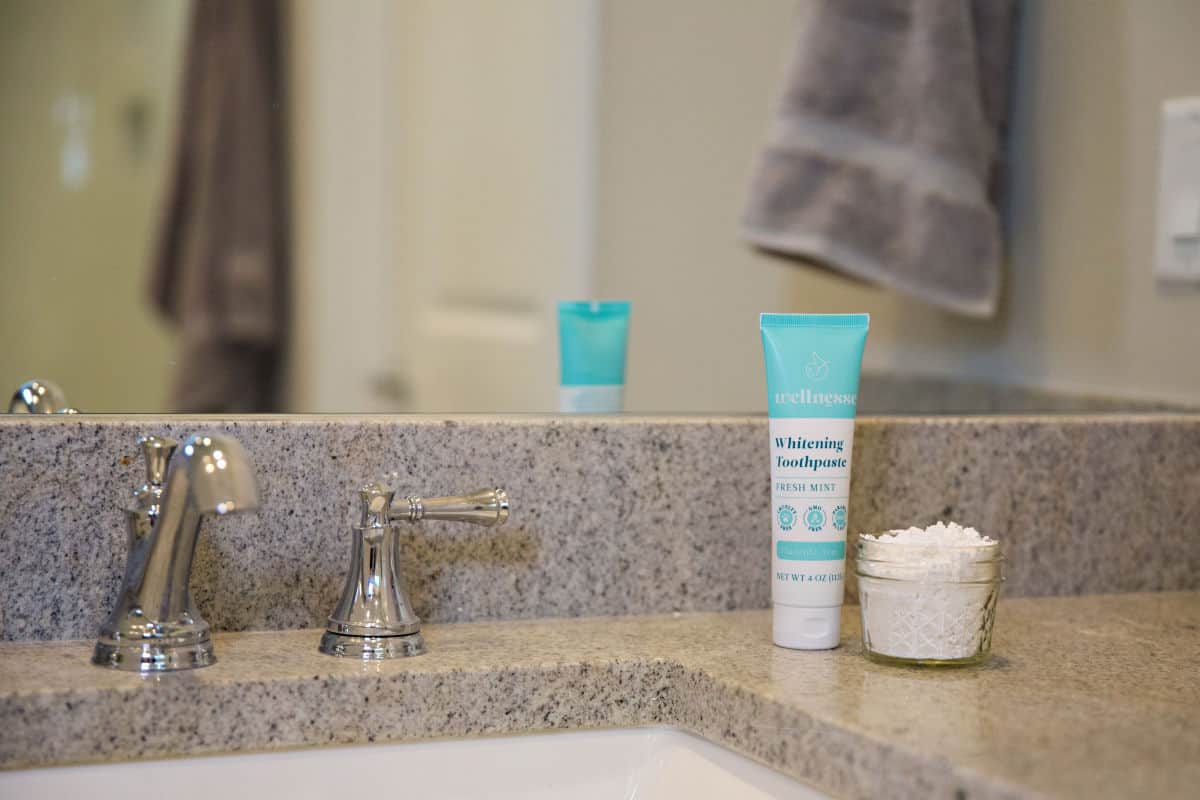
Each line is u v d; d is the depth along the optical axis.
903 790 0.46
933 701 0.53
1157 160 0.89
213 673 0.57
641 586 0.73
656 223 0.95
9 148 0.84
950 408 0.90
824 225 0.94
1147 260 0.90
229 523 0.66
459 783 0.59
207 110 0.90
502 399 0.90
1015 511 0.80
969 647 0.60
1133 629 0.71
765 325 0.63
